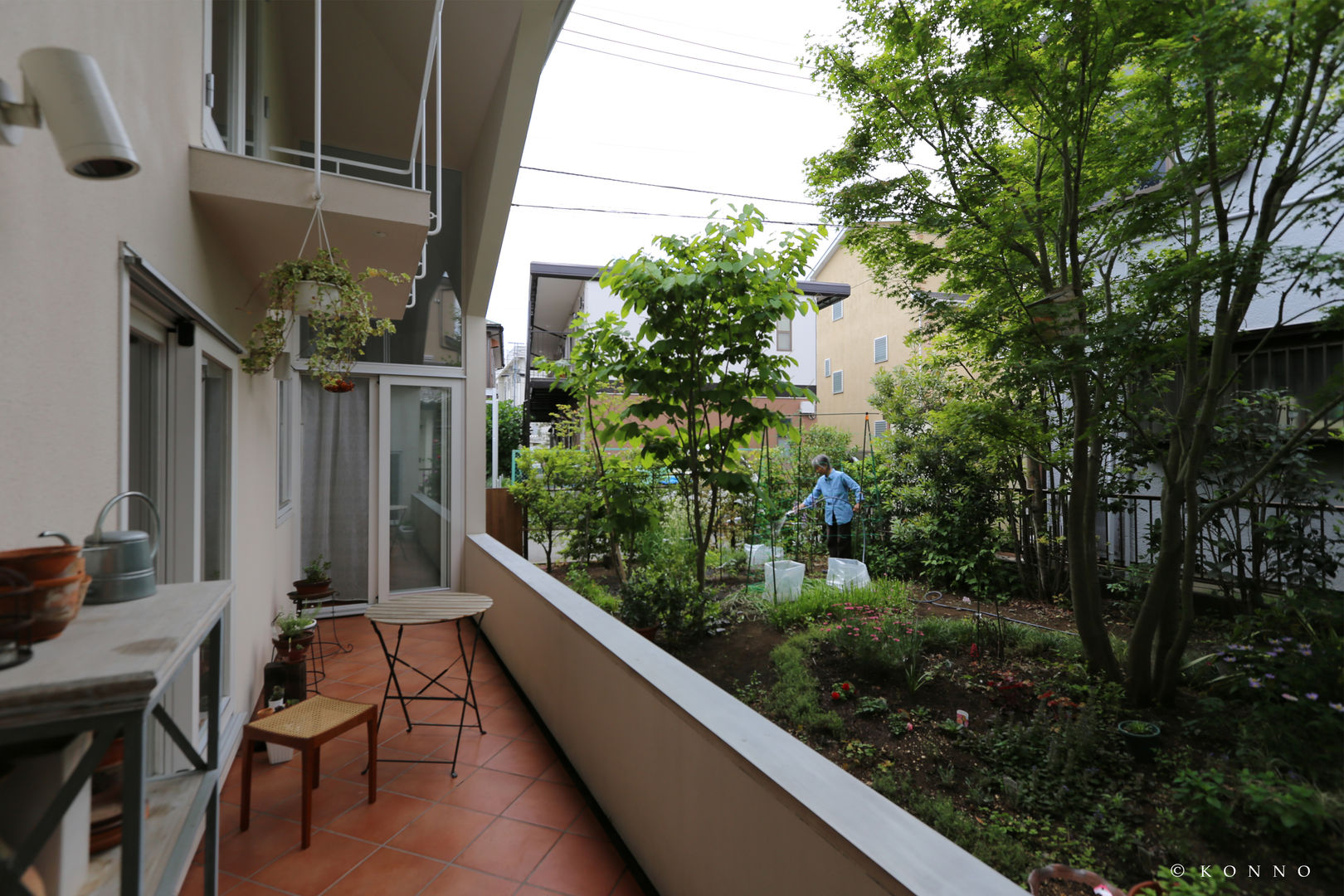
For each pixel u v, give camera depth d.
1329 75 1.99
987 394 3.93
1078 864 1.93
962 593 5.83
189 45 2.78
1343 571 3.86
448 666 5.21
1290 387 4.36
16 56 1.33
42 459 1.47
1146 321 2.72
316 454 6.66
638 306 4.29
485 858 2.74
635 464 5.62
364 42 5.84
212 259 3.18
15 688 0.81
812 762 1.77
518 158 5.91
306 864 2.69
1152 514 5.08
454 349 7.15
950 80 3.26
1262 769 2.09
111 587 1.21
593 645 3.17
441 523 7.08
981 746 2.62
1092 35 2.78
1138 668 2.91
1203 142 2.75
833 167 3.87
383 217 3.23
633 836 2.66
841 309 18.81
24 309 1.38
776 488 7.60
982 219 3.54
